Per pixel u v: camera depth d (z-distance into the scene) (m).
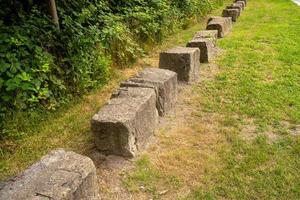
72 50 5.31
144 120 3.81
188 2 10.51
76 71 5.24
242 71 6.13
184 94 5.21
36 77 4.54
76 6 6.07
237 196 3.12
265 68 6.26
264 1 15.88
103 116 3.55
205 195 3.14
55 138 4.14
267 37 8.61
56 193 2.48
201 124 4.34
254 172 3.41
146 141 3.88
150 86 4.24
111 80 5.92
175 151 3.77
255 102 4.88
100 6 6.48
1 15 4.99
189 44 6.60
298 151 3.73
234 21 10.91
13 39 4.43
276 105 4.77
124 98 3.90
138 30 7.43
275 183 3.26
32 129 4.28
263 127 4.24
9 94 4.25
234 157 3.66
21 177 2.67
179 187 3.25
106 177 3.34
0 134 4.06
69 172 2.73
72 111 4.79
